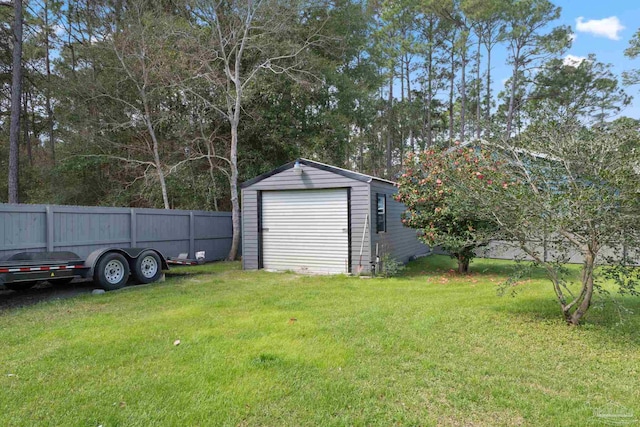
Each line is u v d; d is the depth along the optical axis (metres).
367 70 18.92
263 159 15.39
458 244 5.88
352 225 8.77
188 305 5.73
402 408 2.69
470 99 28.89
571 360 3.49
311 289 6.89
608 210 3.71
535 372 3.24
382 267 8.85
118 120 15.56
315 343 3.94
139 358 3.60
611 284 6.77
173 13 15.12
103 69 15.50
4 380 3.16
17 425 2.50
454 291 6.52
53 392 2.94
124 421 2.55
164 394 2.90
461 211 5.06
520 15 22.50
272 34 13.46
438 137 31.02
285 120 15.05
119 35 14.09
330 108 16.86
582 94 23.27
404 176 8.77
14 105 12.40
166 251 10.70
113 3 14.88
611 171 3.72
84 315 5.22
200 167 15.56
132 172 16.09
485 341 3.96
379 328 4.41
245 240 9.80
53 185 17.09
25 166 18.62
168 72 13.18
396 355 3.62
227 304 5.74
